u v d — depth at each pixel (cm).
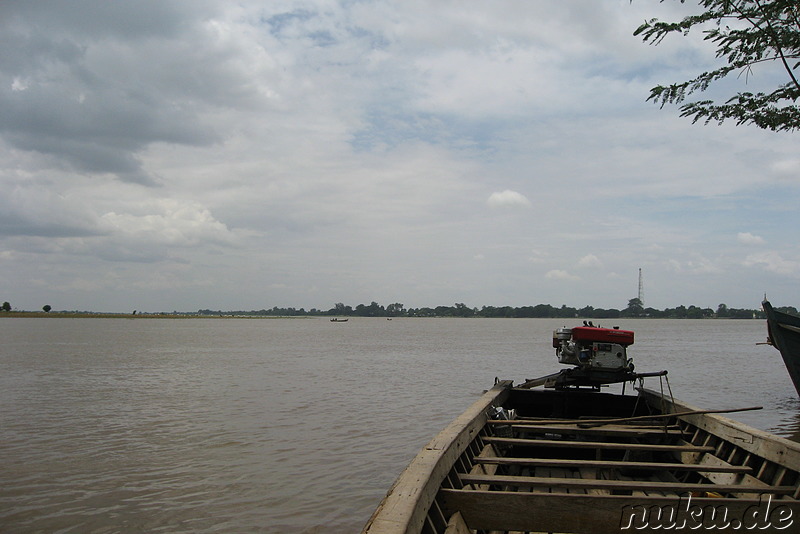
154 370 3206
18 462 1217
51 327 12962
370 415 1756
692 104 641
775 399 2220
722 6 580
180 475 1126
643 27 621
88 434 1490
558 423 837
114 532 859
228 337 8250
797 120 611
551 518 444
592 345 975
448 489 457
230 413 1792
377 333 10375
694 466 621
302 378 2792
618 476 753
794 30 575
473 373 3058
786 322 1645
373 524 325
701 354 4856
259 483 1073
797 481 526
